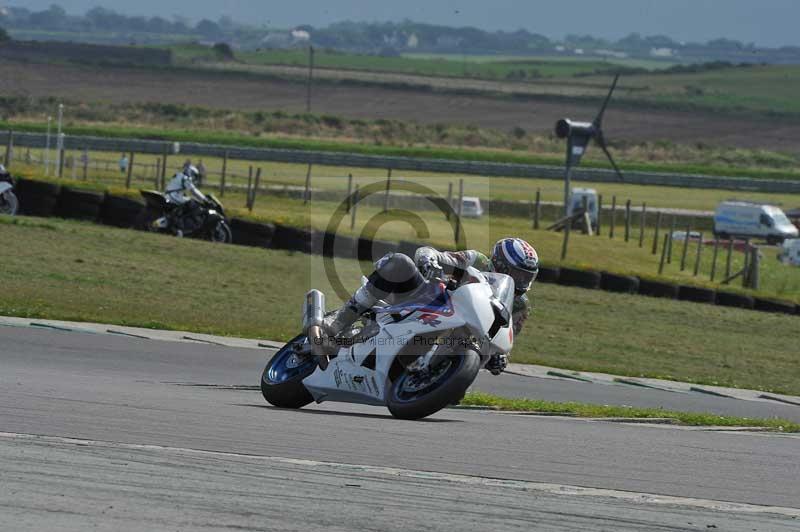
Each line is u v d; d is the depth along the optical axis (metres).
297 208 148.25
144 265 81.81
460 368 29.17
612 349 70.56
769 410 50.34
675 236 196.38
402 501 18.00
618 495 20.02
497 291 29.95
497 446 25.59
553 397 46.94
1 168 101.00
